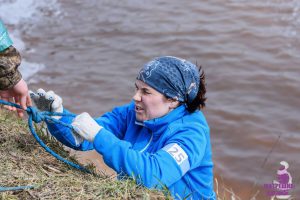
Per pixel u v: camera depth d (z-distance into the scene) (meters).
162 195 3.07
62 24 12.14
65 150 3.77
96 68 10.25
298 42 11.16
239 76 10.04
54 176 3.17
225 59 10.57
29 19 12.35
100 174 3.43
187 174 3.34
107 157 3.15
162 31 11.72
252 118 8.93
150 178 3.11
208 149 3.46
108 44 11.20
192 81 3.38
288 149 8.27
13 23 12.12
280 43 11.12
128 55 10.77
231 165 7.90
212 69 10.28
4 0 13.33
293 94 9.56
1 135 3.60
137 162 3.12
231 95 9.52
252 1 13.03
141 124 3.46
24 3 13.11
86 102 9.18
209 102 9.30
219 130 8.66
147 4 13.18
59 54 10.75
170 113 3.37
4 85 3.26
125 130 3.70
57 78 9.84
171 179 3.16
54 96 3.55
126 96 9.43
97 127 3.18
